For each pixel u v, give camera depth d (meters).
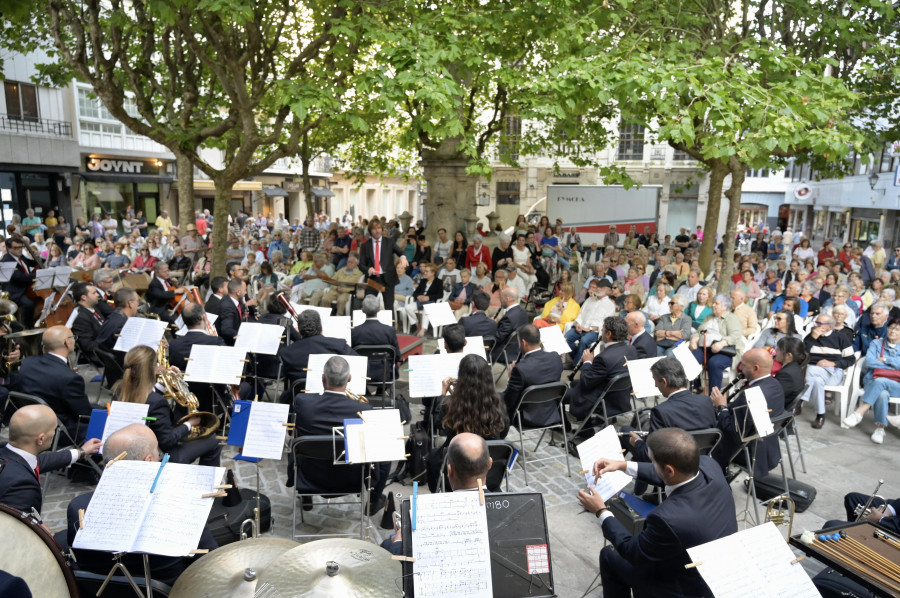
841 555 3.04
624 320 6.31
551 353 5.78
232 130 10.66
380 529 4.79
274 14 10.61
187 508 2.73
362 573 2.52
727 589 2.50
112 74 8.90
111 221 21.28
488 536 2.82
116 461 2.82
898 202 21.62
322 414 4.42
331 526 4.84
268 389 7.96
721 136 7.45
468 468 2.99
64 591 2.52
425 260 13.33
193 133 9.13
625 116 8.52
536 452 6.42
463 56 8.66
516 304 8.17
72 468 5.32
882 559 3.03
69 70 12.16
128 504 2.71
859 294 9.98
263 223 28.58
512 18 9.08
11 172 21.42
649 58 8.25
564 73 8.27
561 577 4.26
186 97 9.50
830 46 10.20
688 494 3.00
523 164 32.03
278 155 9.45
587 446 3.86
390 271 10.39
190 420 4.97
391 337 6.82
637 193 20.64
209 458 4.85
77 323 7.07
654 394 5.49
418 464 5.17
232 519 4.28
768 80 9.02
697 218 32.50
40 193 22.73
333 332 6.80
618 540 3.19
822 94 7.98
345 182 46.00
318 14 9.65
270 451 4.16
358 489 4.48
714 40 9.16
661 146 31.56
